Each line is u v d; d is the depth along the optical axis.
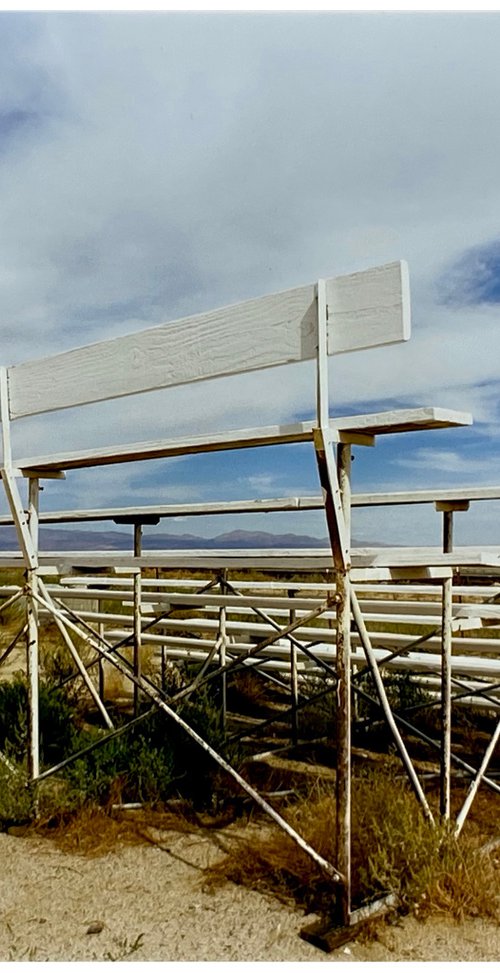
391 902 4.02
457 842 4.35
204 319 4.52
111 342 5.02
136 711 6.88
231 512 6.18
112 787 5.60
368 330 3.75
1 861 4.77
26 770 5.76
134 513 6.62
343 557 3.99
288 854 4.64
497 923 3.95
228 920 3.99
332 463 3.92
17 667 10.37
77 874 4.57
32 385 5.47
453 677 7.98
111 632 9.97
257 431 4.29
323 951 3.68
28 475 5.69
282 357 4.12
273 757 6.93
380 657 6.54
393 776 6.04
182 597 7.08
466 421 3.87
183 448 4.80
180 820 5.38
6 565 6.31
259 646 4.56
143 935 3.85
